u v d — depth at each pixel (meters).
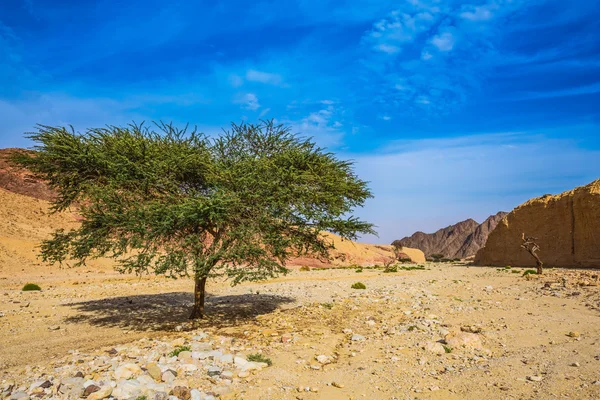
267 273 14.51
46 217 65.06
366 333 12.91
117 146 14.31
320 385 8.05
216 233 15.06
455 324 13.51
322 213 15.16
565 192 50.06
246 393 7.51
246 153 15.75
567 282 23.66
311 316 16.09
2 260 42.84
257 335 12.81
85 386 7.25
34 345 12.22
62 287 29.61
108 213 13.95
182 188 15.77
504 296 20.11
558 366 8.68
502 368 8.73
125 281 35.50
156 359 9.39
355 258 78.38
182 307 19.81
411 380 8.27
